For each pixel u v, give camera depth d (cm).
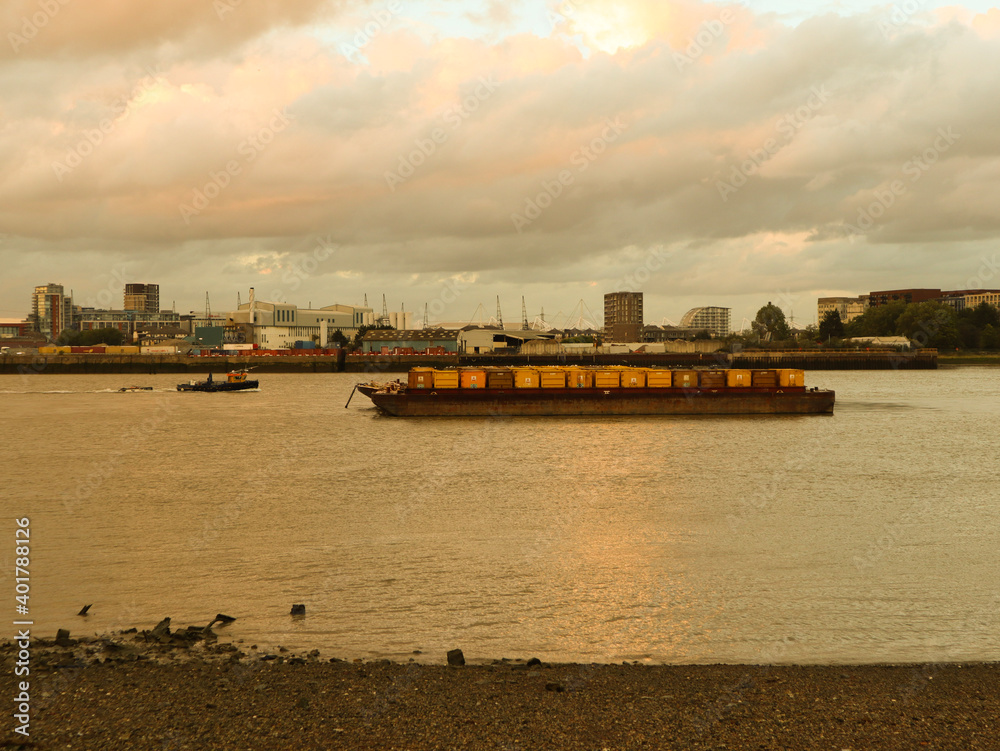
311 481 4438
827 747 1323
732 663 1814
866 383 14350
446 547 2912
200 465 5078
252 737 1359
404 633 2014
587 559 2731
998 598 2302
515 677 1666
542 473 4672
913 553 2806
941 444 6016
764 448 5791
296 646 1917
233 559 2753
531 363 19688
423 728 1398
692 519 3384
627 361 19212
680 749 1317
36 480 4512
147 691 1565
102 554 2830
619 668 1730
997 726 1409
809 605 2239
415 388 8650
